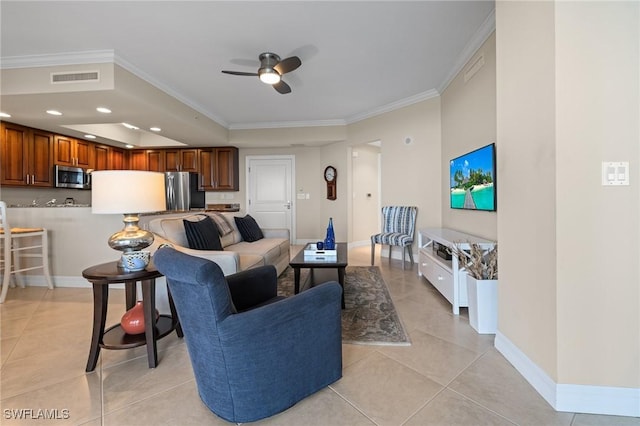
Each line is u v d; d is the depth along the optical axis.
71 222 3.34
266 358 1.28
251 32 2.61
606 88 1.31
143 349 1.97
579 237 1.33
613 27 1.30
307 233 6.50
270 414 1.31
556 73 1.33
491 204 2.67
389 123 4.75
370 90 4.05
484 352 1.86
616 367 1.33
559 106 1.33
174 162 6.29
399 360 1.77
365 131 5.18
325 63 3.23
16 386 1.55
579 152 1.32
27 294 3.09
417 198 4.43
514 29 1.66
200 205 6.32
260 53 2.97
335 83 3.79
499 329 1.87
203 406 1.39
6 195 4.29
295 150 6.49
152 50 2.89
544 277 1.43
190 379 1.62
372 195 6.45
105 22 2.42
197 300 1.21
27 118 3.87
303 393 1.41
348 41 2.79
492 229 2.71
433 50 3.00
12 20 2.37
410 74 3.57
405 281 3.48
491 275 2.15
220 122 5.38
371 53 3.03
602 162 1.31
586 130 1.32
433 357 1.80
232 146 6.20
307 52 2.98
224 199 6.60
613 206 1.31
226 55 3.00
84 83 2.94
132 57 3.01
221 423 1.29
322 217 6.36
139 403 1.42
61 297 2.99
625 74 1.30
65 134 4.85
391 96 4.31
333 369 1.53
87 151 5.34
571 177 1.33
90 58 2.92
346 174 5.71
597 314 1.33
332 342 1.52
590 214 1.32
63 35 2.60
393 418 1.30
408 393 1.47
